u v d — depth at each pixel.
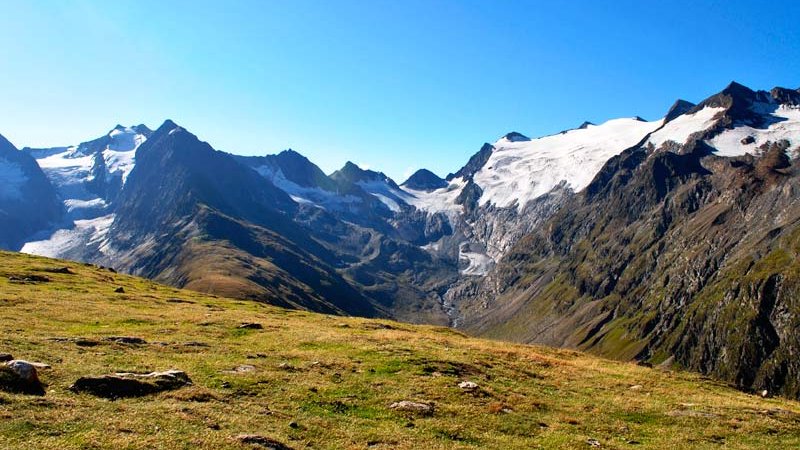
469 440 31.92
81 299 77.88
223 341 54.19
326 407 34.84
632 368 64.56
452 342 67.75
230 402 32.97
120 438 23.73
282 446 26.23
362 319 97.12
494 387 45.28
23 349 39.03
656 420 40.66
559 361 62.38
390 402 37.31
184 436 25.11
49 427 23.98
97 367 36.41
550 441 33.06
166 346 48.09
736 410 44.56
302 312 104.81
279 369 43.09
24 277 92.50
